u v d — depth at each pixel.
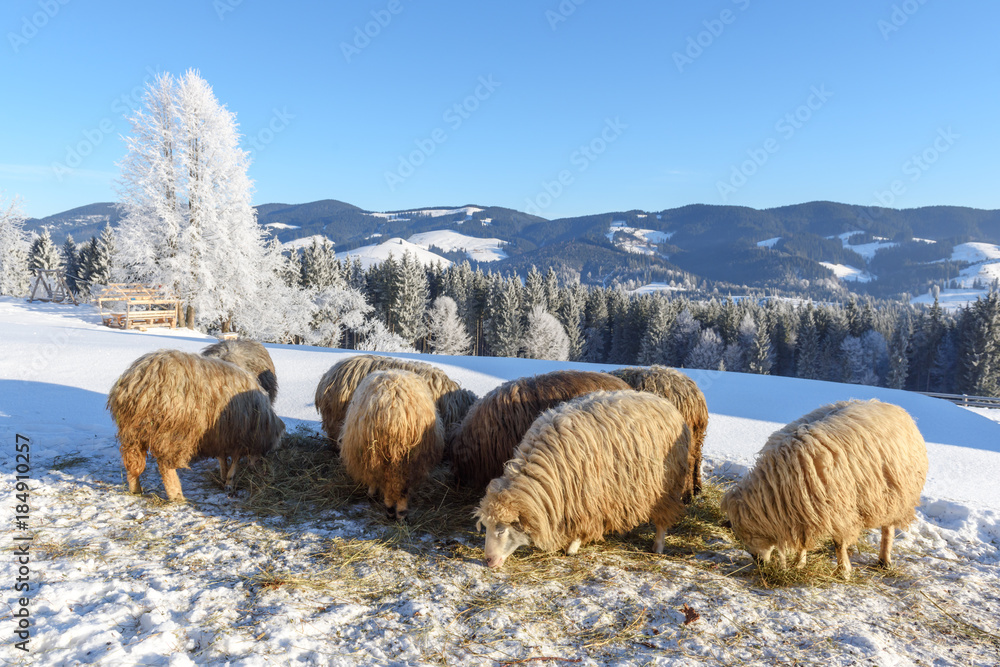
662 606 3.82
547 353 54.06
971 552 4.98
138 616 3.25
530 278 63.34
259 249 30.00
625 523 4.53
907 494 4.35
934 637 3.63
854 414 4.46
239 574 3.90
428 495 5.55
